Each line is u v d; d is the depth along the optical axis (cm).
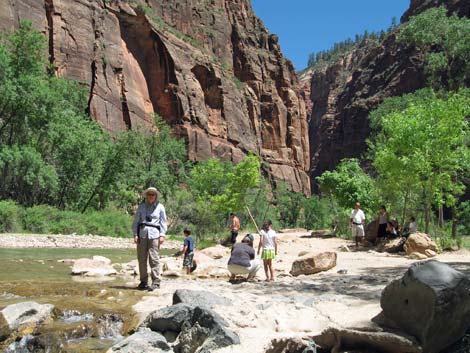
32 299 668
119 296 710
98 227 3556
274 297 674
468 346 471
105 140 4878
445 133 1948
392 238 1767
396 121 2030
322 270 1070
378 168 2289
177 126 7775
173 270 1063
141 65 7756
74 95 5097
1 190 3531
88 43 6341
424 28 4719
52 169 3697
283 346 471
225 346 463
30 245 2377
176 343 506
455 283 451
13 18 5294
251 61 11081
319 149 14225
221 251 1573
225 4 11200
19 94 3653
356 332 478
